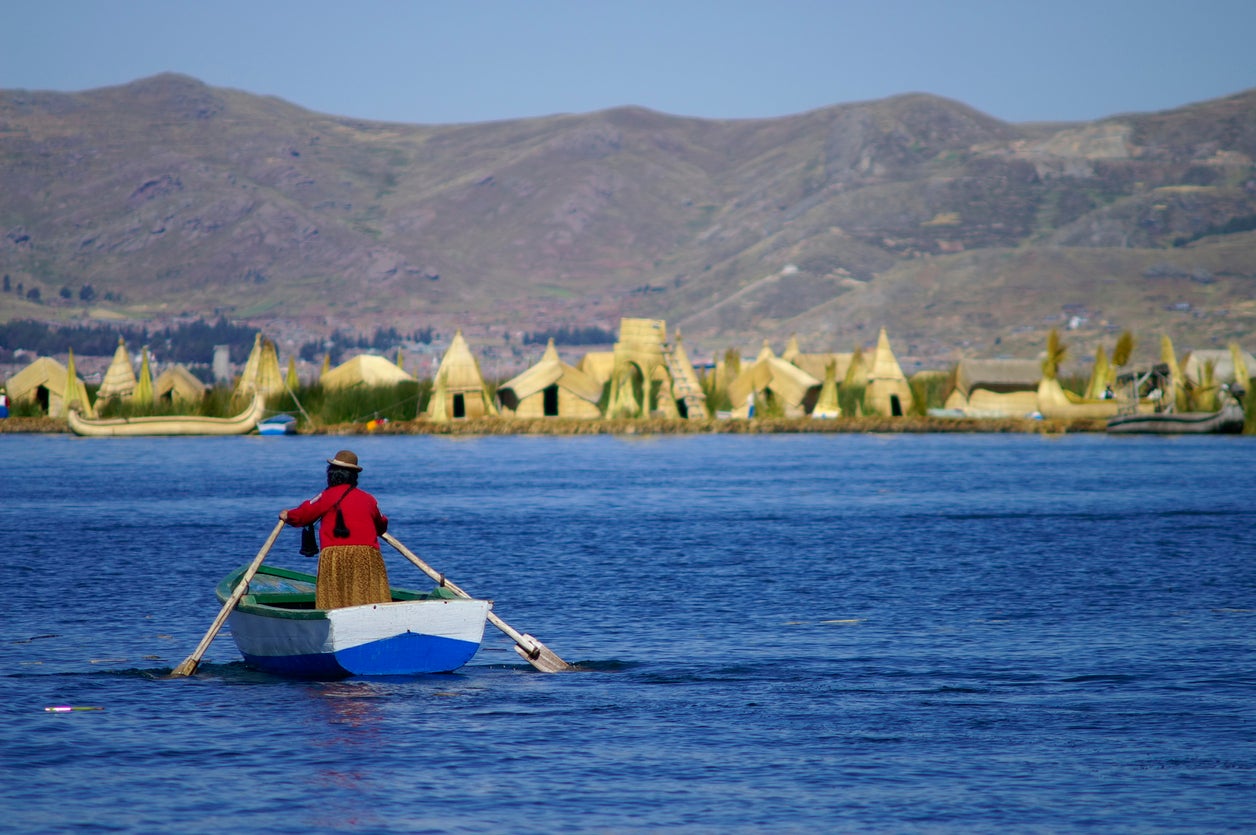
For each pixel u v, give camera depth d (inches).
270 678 2839.6
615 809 1961.1
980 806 1974.7
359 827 1882.4
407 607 2822.3
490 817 1923.0
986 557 4938.5
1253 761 2192.4
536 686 2758.4
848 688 2733.8
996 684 2758.4
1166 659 2997.0
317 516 2876.5
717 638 3292.3
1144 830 1878.7
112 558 4926.2
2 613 3666.3
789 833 1865.2
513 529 5999.0
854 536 5698.8
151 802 1985.7
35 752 2246.6
